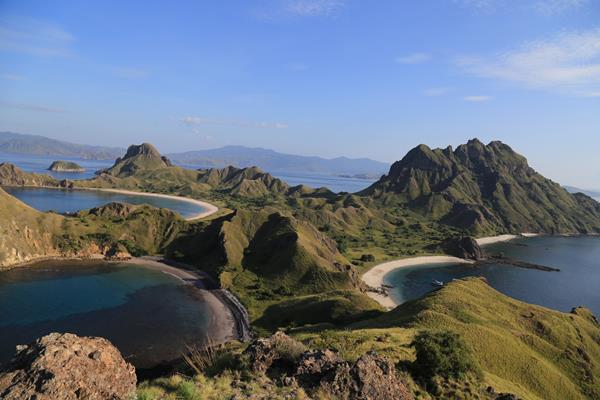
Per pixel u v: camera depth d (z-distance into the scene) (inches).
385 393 939.3
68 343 673.0
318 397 837.8
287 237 5999.0
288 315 3841.0
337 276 5128.0
